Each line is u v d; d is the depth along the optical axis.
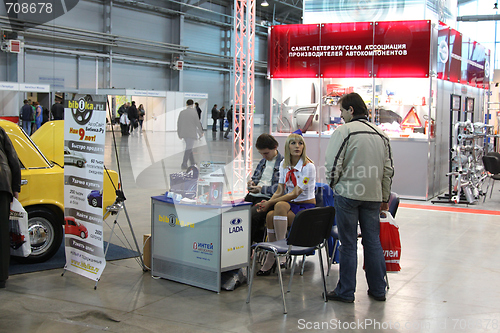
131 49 21.73
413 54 7.82
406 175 8.14
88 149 3.66
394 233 3.69
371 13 8.26
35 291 3.49
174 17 23.36
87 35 19.80
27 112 15.37
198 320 3.00
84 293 3.48
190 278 3.70
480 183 8.18
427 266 4.29
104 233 5.27
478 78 10.67
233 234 3.62
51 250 4.25
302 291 3.62
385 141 3.41
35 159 4.14
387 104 8.27
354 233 3.39
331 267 4.29
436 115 8.14
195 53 23.95
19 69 18.03
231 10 25.95
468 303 3.37
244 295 3.51
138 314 3.09
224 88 26.28
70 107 3.81
